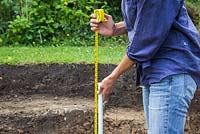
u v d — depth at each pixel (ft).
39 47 31.48
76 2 36.17
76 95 21.01
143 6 9.26
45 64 24.27
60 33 35.14
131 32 9.98
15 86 21.88
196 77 9.63
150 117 9.60
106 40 34.68
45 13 35.22
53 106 19.21
